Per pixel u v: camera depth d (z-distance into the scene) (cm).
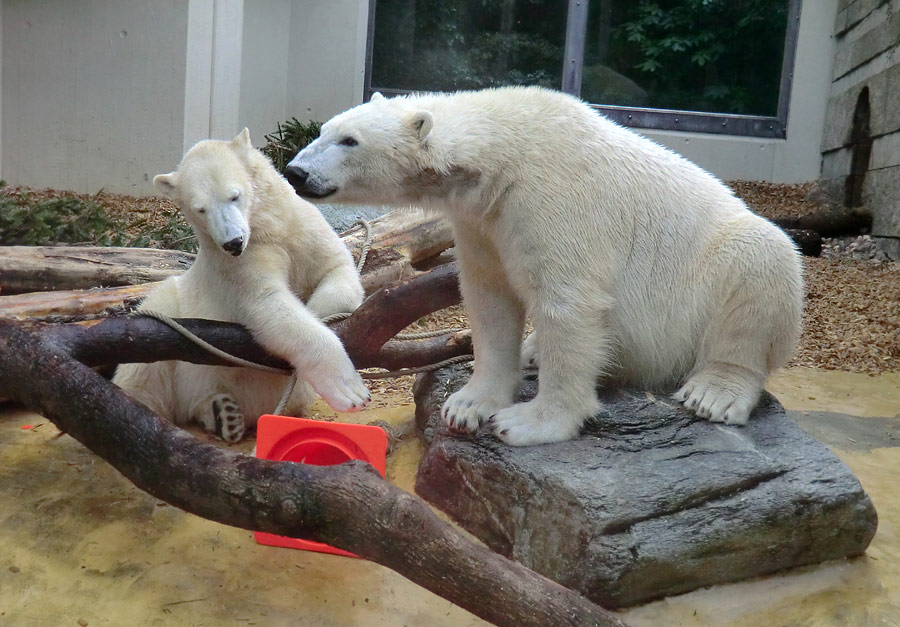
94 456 383
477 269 345
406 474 379
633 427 332
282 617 271
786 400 519
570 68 1270
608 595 278
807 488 303
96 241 719
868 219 1059
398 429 431
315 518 267
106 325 356
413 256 668
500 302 351
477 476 330
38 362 327
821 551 310
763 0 1226
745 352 339
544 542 299
